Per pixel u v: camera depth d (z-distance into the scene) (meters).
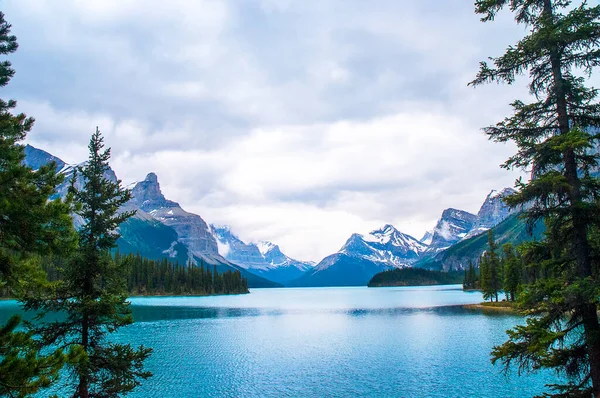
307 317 121.81
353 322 105.00
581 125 16.14
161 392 43.53
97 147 23.00
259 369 53.16
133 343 72.69
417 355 59.62
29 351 11.26
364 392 42.53
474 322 93.81
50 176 12.20
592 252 15.68
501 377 46.41
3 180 10.95
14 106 12.61
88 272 21.48
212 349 67.38
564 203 15.88
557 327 15.14
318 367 53.88
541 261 16.27
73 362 11.72
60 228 12.29
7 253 12.28
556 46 15.75
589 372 15.20
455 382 44.94
